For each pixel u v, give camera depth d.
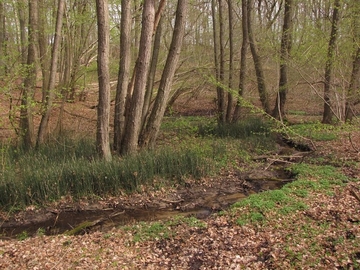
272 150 12.59
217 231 6.55
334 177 9.05
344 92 11.45
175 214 7.95
